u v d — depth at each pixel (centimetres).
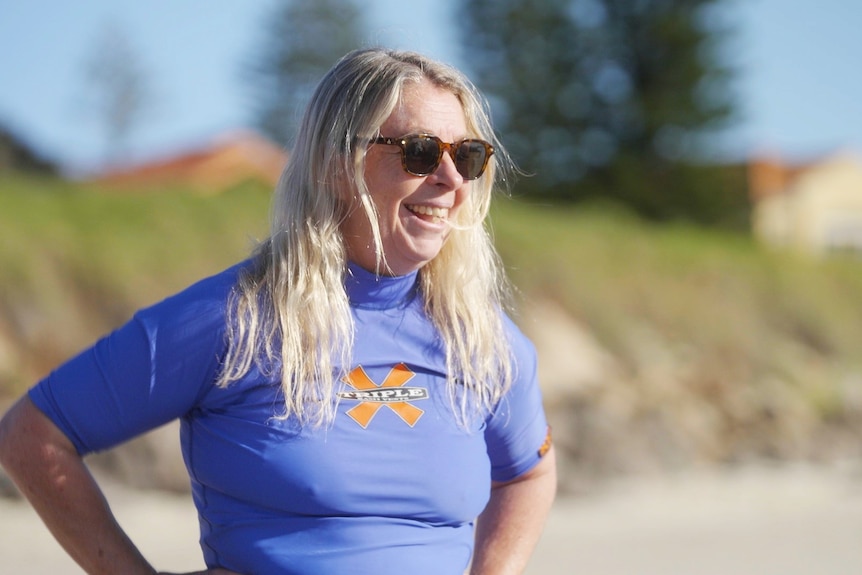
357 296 608
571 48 8031
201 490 595
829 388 3953
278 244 600
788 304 4756
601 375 3562
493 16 7988
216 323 568
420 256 611
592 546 2070
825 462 3139
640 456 2781
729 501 2573
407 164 594
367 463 568
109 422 562
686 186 7944
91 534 563
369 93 600
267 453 562
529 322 3597
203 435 580
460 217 652
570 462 2677
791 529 2281
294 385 564
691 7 7994
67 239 2970
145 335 563
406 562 575
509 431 657
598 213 6028
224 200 3638
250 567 570
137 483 2192
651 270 4469
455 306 629
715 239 5356
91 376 561
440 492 586
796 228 10200
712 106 7900
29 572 1639
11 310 2669
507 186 733
